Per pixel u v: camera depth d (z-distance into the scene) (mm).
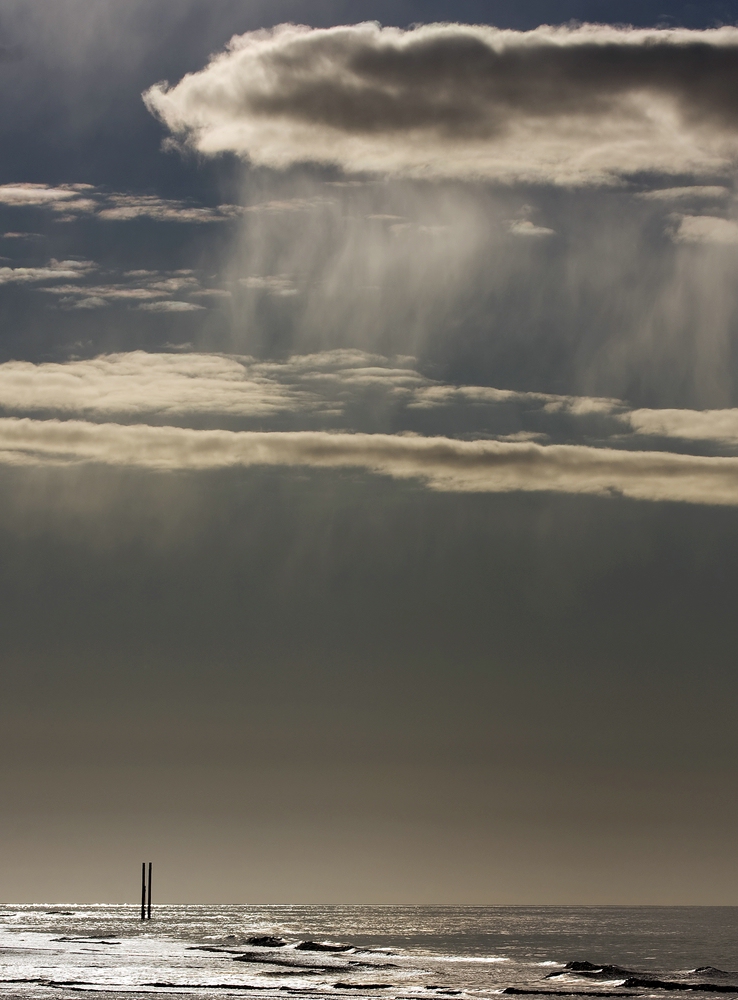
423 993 180125
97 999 160250
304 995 171000
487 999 175625
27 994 166750
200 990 174875
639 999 179125
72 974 198125
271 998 165000
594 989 192375
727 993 191000
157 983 183125
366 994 176500
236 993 171125
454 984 196875
